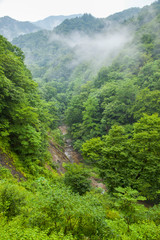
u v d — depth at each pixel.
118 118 27.03
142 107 21.44
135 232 5.12
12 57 12.80
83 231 4.33
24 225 3.93
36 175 11.24
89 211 4.39
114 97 29.11
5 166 8.85
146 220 6.39
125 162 10.46
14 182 7.96
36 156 12.68
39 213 3.91
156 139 10.49
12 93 10.89
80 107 40.69
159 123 11.02
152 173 9.48
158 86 24.59
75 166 11.36
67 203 4.15
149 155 9.95
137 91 27.22
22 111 11.01
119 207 7.25
